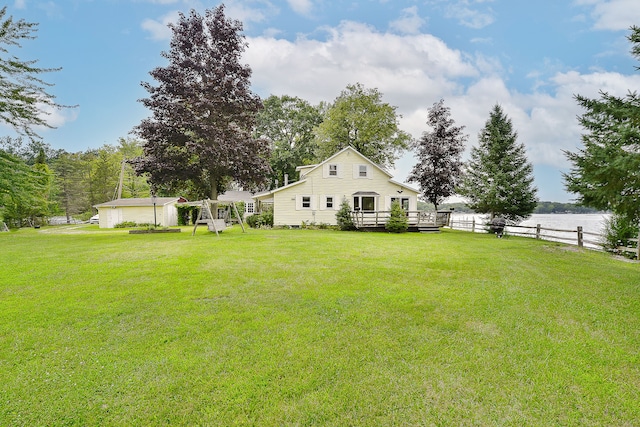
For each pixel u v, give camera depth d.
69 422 2.57
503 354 3.67
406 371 3.32
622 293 5.92
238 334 4.14
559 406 2.79
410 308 5.08
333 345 3.86
